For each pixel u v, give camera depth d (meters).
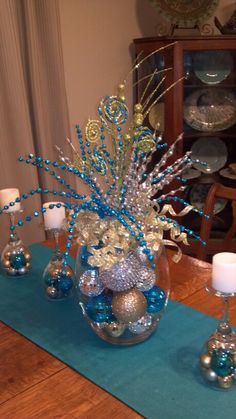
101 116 0.97
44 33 2.24
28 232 2.35
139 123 0.95
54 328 1.15
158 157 2.61
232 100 2.72
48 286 1.28
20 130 2.21
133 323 1.02
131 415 0.85
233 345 0.92
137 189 0.99
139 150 0.98
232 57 2.63
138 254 0.99
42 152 2.35
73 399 0.90
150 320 1.05
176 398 0.88
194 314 1.17
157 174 1.04
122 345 1.06
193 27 2.63
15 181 2.27
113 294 1.02
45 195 2.42
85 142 1.09
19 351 1.06
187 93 2.60
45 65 2.29
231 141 2.78
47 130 2.37
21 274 1.43
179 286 1.32
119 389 0.91
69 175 2.44
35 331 1.14
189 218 2.79
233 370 0.90
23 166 2.25
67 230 1.00
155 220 1.00
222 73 2.64
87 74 2.69
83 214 1.00
